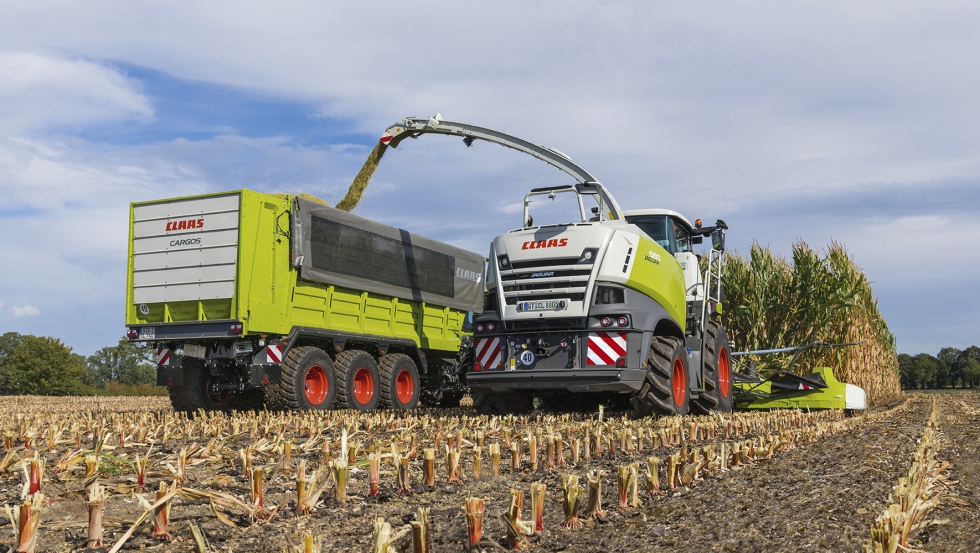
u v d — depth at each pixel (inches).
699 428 275.3
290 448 187.6
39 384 1813.5
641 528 120.2
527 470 193.5
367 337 480.4
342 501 148.2
